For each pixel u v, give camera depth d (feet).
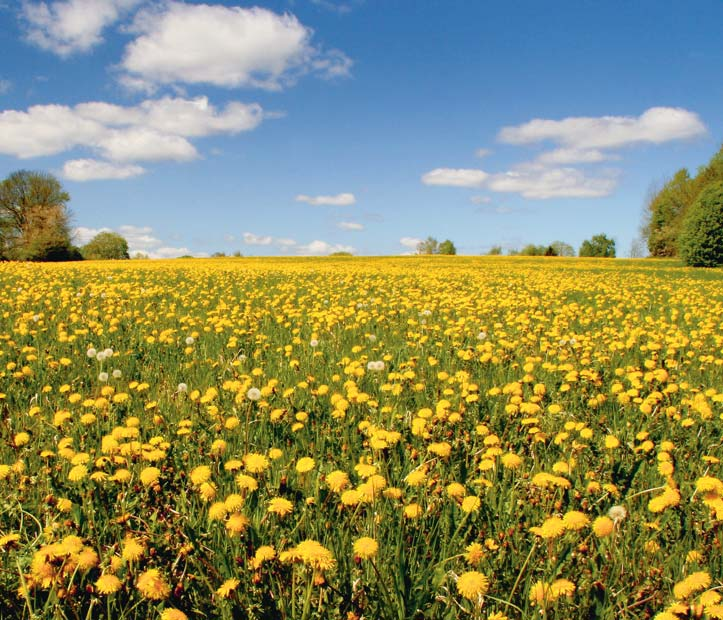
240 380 16.60
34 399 14.67
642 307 39.99
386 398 15.26
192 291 44.29
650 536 8.28
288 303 36.94
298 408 14.01
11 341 21.07
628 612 6.66
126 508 8.69
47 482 9.45
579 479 9.89
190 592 6.93
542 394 14.80
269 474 10.37
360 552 6.53
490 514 8.67
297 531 8.08
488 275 75.31
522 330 27.58
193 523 8.42
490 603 6.86
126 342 23.21
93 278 55.88
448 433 11.76
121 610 6.46
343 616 6.61
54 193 209.87
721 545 7.61
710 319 32.30
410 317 31.83
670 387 15.40
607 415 14.53
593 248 320.50
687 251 129.80
